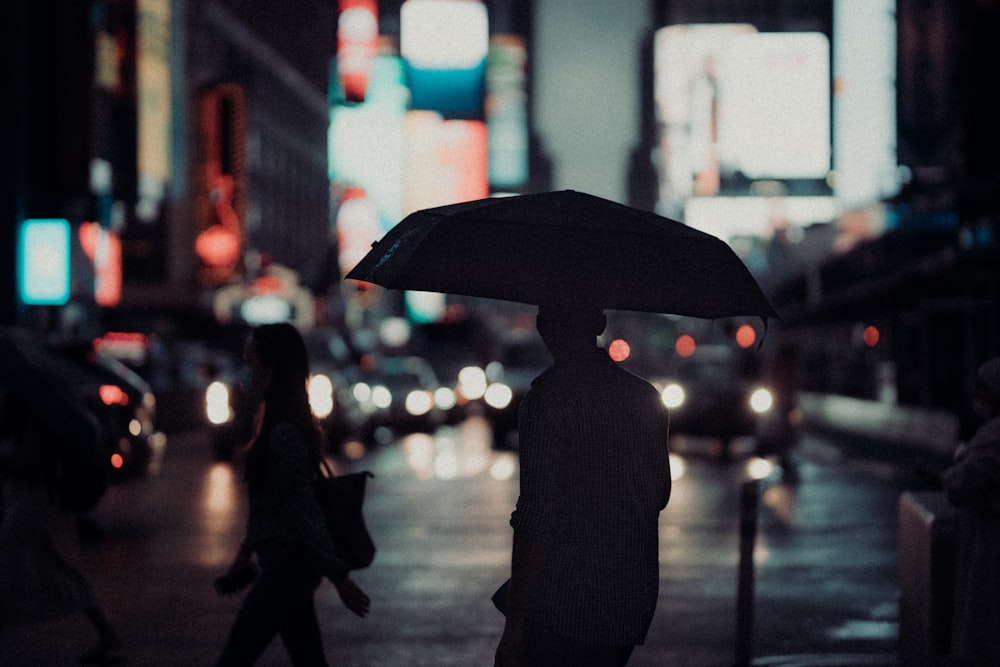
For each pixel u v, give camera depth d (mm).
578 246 4496
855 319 63406
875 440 35188
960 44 34875
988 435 6457
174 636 10109
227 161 93188
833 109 102438
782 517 17688
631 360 31969
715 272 4676
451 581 12703
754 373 29344
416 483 22547
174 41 88062
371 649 9734
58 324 37594
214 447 26094
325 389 29438
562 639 4500
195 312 89750
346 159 195125
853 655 9500
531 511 4422
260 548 6297
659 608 11375
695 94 105375
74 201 38469
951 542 7363
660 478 4602
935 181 39344
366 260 4906
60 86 38062
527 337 37000
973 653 6484
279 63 135000
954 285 41156
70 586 8648
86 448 8414
